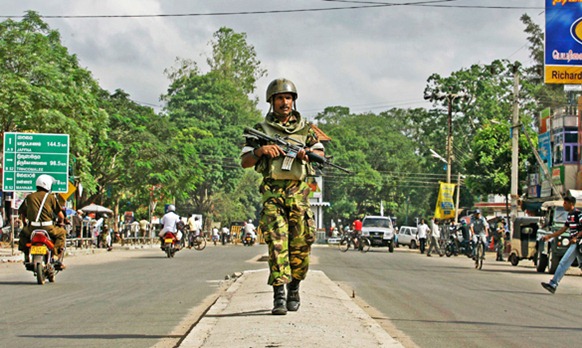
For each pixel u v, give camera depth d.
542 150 44.88
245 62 79.75
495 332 8.00
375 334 6.55
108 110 46.59
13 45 30.92
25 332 7.33
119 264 20.61
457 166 74.12
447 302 11.12
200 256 26.98
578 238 13.41
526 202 34.91
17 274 16.00
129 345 6.65
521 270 22.70
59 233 13.56
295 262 7.09
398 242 54.66
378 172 84.81
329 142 85.44
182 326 7.86
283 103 7.04
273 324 6.44
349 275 17.05
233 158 69.00
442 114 70.12
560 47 22.06
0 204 36.88
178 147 52.25
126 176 46.62
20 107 29.78
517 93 34.12
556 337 7.74
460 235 35.41
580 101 38.09
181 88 74.44
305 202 6.97
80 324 7.93
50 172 25.78
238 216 73.56
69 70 33.34
